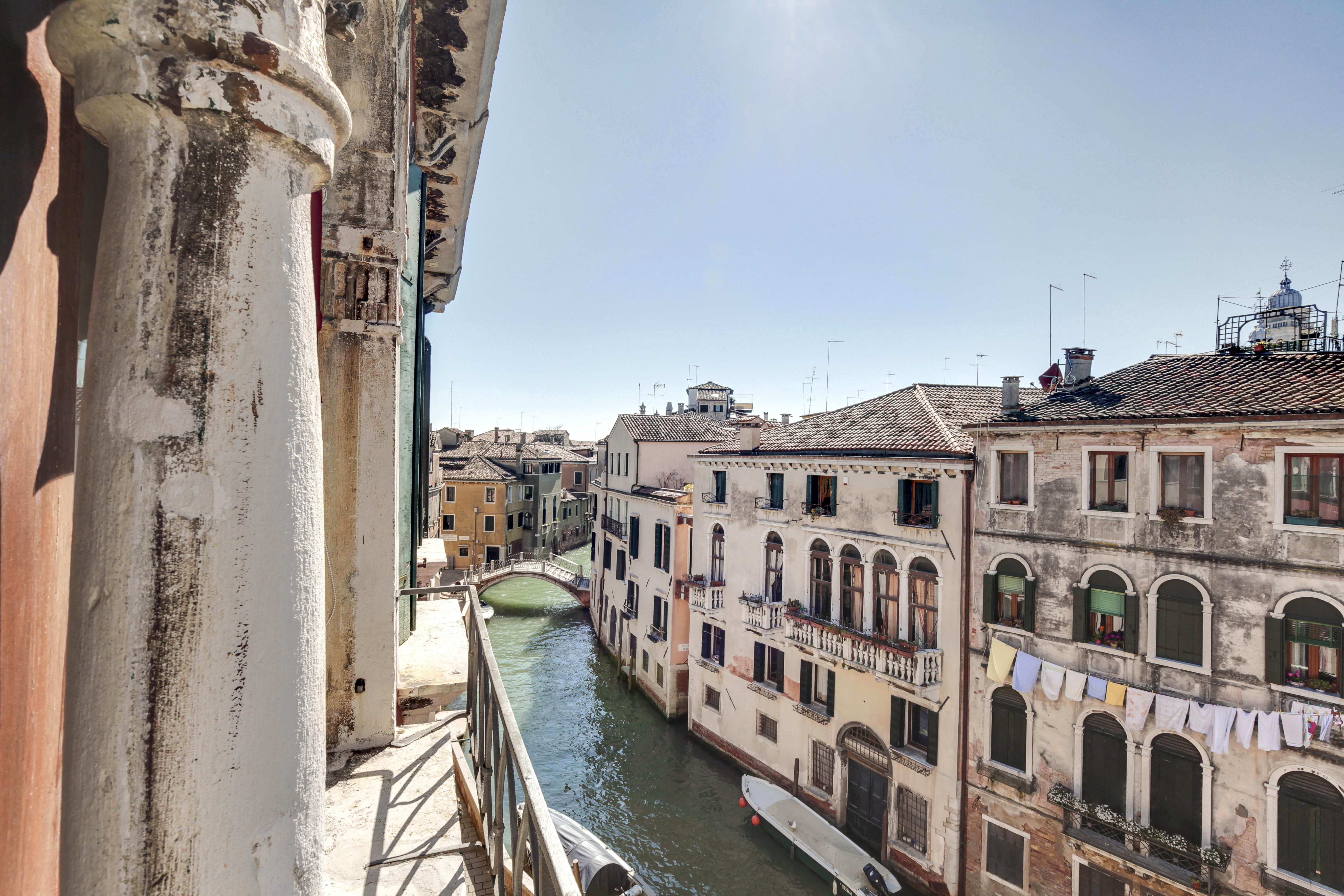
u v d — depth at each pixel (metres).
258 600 1.17
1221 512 12.15
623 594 33.84
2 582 1.11
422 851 2.81
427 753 3.54
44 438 1.24
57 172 1.28
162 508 1.09
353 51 3.38
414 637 5.12
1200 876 12.01
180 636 1.10
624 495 34.12
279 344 1.21
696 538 26.22
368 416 3.47
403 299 4.71
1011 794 14.79
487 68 5.07
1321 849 11.01
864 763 18.03
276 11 1.20
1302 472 11.40
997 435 15.31
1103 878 13.47
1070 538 14.09
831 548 19.17
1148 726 12.85
